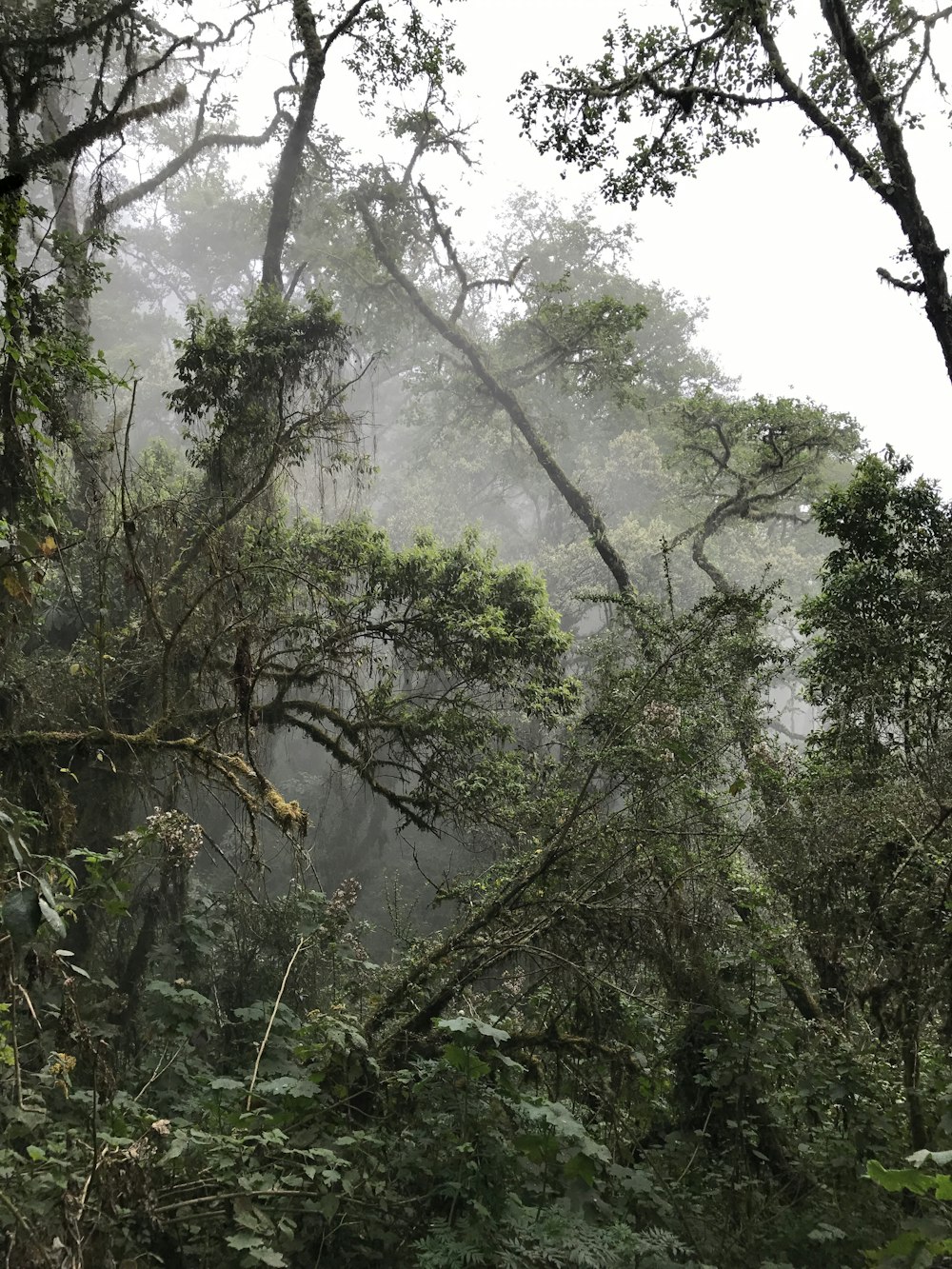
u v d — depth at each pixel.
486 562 11.12
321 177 17.58
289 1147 4.58
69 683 8.45
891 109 10.84
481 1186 4.42
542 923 5.97
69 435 8.91
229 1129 4.70
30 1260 3.05
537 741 12.04
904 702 8.82
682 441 19.16
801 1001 6.98
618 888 6.11
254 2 15.56
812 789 7.29
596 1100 5.97
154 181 16.89
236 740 8.51
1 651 7.54
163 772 9.16
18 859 3.61
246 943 8.26
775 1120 5.83
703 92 11.34
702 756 6.83
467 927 6.27
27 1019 5.25
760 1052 5.89
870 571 9.67
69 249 10.95
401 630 10.52
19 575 5.29
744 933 6.40
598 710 7.38
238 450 10.84
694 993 6.08
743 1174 5.57
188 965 7.88
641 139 11.69
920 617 9.22
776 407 16.84
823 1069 5.63
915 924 5.59
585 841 6.25
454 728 9.95
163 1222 3.79
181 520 9.25
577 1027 6.04
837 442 16.91
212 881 14.11
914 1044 5.50
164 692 7.36
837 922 6.18
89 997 6.70
